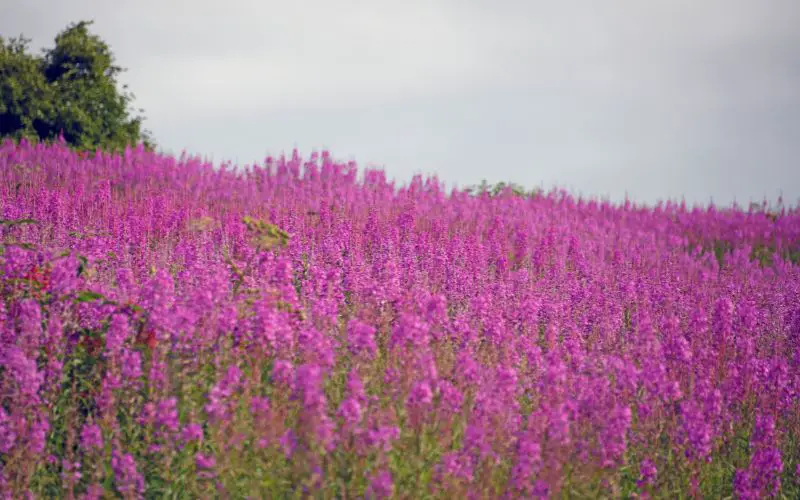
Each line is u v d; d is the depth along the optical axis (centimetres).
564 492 1073
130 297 1384
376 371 1237
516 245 2702
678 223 4284
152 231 2302
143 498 1020
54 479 1073
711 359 1506
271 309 1223
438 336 1314
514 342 1427
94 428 1036
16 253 1310
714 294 2405
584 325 1803
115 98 6378
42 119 5875
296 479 961
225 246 2136
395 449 1030
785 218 4350
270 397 1133
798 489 1289
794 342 1888
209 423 1068
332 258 2023
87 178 3170
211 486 1009
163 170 3434
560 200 4325
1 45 6141
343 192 3188
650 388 1252
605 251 3081
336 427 1008
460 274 1962
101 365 1198
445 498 964
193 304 1213
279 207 2756
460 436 1117
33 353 1148
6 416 1039
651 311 2062
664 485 1152
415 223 2719
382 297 1484
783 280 2844
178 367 1164
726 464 1305
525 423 1179
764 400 1412
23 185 2827
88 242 1869
